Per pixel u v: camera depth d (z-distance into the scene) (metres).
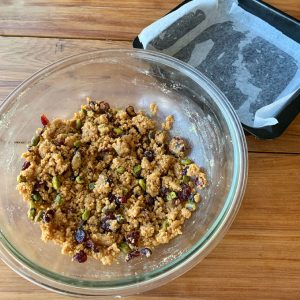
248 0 0.37
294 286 0.29
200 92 0.32
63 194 0.30
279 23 0.36
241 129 0.30
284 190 0.31
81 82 0.34
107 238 0.29
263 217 0.31
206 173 0.31
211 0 0.35
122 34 0.36
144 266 0.29
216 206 0.30
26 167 0.30
